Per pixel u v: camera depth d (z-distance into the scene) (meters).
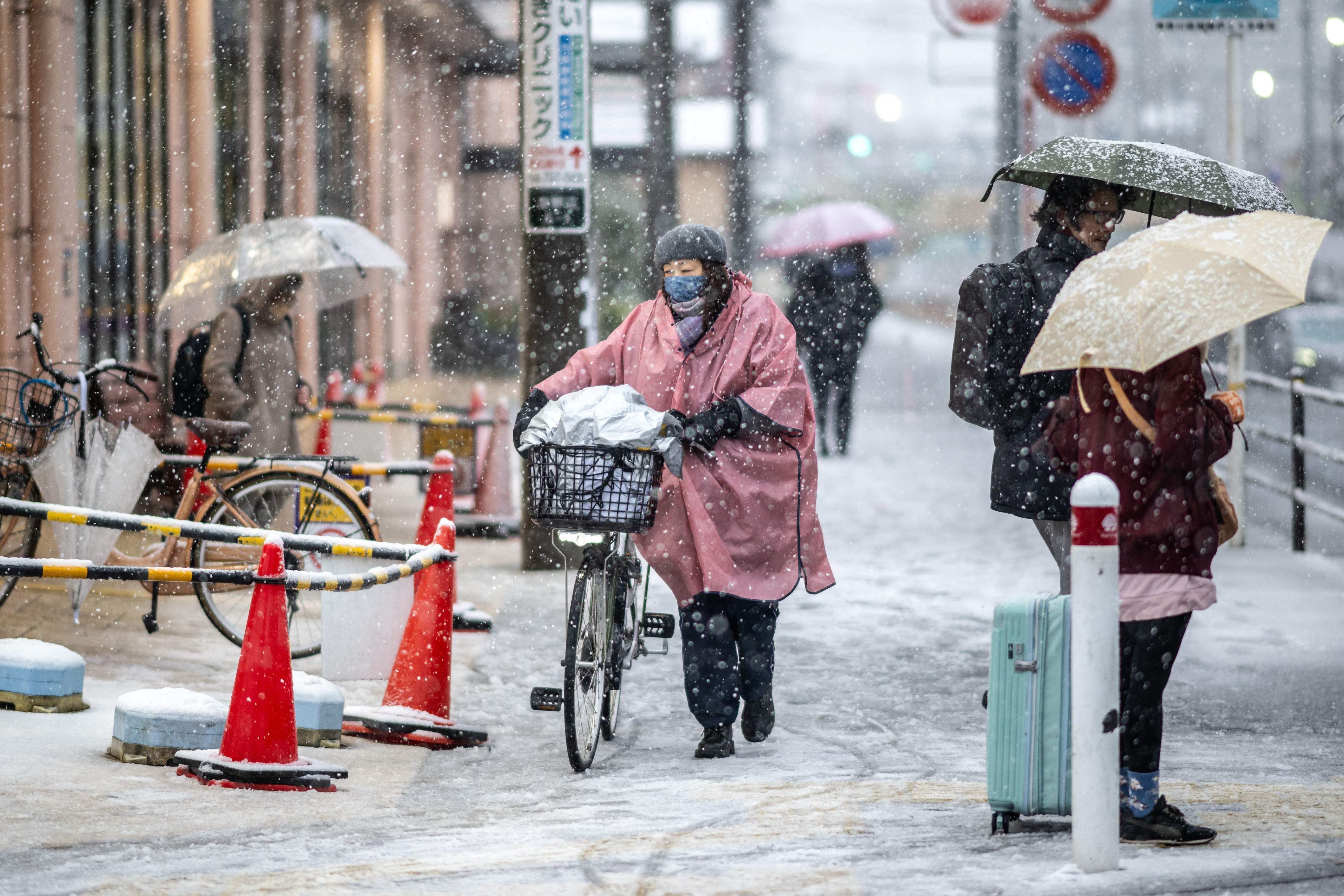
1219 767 17.31
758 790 16.09
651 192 64.69
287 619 19.16
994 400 15.45
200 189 44.75
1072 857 12.59
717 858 13.05
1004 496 15.49
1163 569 13.27
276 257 29.00
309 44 65.25
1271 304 12.45
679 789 16.28
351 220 77.06
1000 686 13.65
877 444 63.34
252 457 27.91
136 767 17.00
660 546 17.58
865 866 12.62
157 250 42.31
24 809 14.95
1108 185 15.52
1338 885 11.69
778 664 24.48
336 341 74.56
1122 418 13.35
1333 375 78.88
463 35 94.94
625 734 19.91
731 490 17.52
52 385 24.48
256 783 16.28
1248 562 34.09
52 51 34.19
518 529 38.66
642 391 17.72
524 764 18.08
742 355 17.70
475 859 13.15
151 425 34.34
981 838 13.69
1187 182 15.34
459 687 22.61
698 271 17.61
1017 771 13.54
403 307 89.69
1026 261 15.70
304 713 18.73
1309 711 21.00
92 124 38.59
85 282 38.75
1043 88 57.47
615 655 18.64
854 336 57.91
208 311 30.17
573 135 32.94
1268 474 52.66
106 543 24.12
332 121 72.81
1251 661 24.16
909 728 20.28
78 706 19.56
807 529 17.92
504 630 26.88
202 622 26.25
